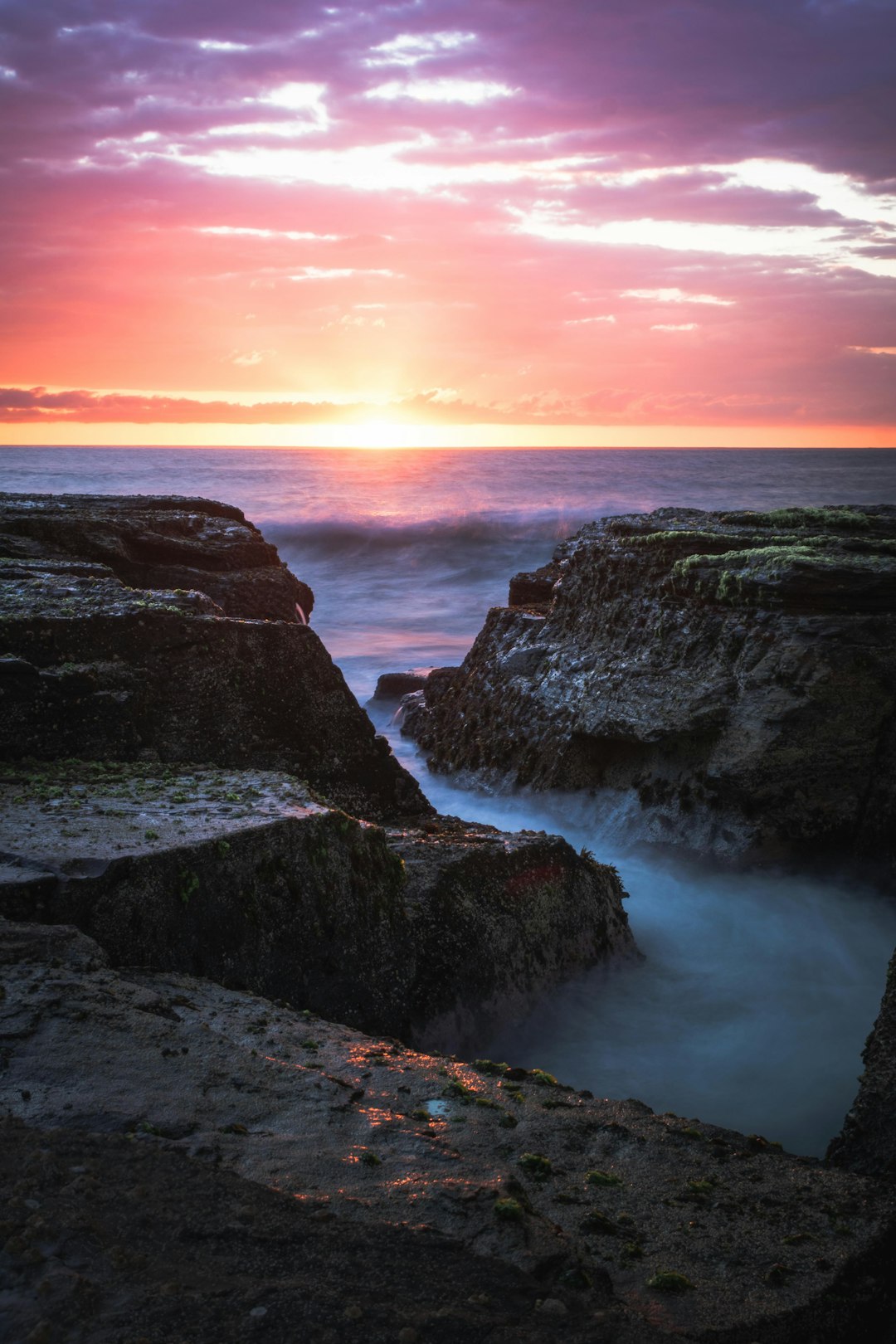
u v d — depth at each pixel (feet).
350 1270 7.66
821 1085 18.21
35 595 25.57
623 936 22.74
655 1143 11.46
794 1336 8.47
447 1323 7.13
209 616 24.85
